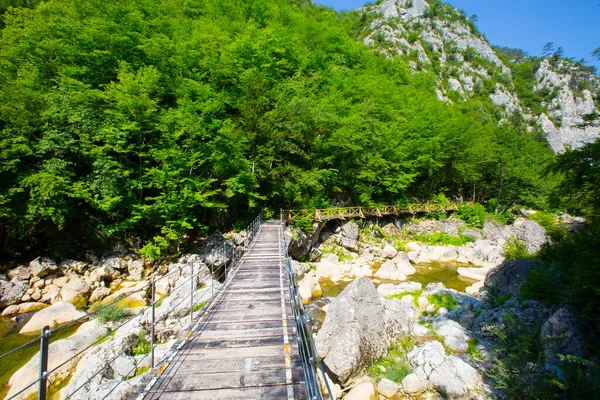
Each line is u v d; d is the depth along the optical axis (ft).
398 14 349.20
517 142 110.32
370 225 81.05
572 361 20.26
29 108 44.21
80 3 60.64
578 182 23.77
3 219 42.68
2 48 54.24
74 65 50.96
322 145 75.51
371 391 21.66
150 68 50.11
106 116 47.21
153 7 73.67
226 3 106.83
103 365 19.84
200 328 18.28
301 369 13.84
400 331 28.81
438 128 104.01
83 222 50.11
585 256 24.71
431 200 104.12
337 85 95.91
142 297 36.63
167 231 48.14
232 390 12.38
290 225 65.10
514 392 20.25
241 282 28.09
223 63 65.67
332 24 177.17
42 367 8.38
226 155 54.19
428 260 68.69
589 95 305.73
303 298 41.32
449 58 317.83
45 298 38.55
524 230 75.87
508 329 27.40
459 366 23.08
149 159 51.21
